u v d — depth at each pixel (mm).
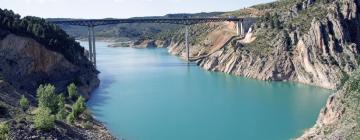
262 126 124875
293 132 118000
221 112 141500
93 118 126438
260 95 169125
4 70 152500
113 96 166375
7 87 121375
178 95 168250
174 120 131625
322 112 107875
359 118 88875
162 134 117625
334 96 106250
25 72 158125
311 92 174625
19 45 161750
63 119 109500
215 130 121375
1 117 91250
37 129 87500
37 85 158500
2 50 158250
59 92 160750
